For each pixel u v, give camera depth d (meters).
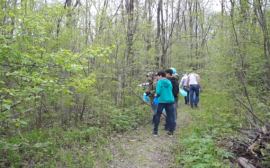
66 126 7.05
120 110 8.54
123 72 8.98
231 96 8.37
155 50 10.20
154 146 6.01
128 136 6.82
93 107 7.86
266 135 5.00
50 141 5.60
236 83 7.81
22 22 4.57
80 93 7.05
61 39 6.32
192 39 17.39
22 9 4.71
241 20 7.28
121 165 4.92
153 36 10.69
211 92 10.25
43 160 4.86
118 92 9.04
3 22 5.05
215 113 8.26
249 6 6.68
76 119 7.59
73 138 5.97
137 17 9.29
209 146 5.22
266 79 7.41
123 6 10.94
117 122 7.60
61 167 4.63
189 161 4.60
